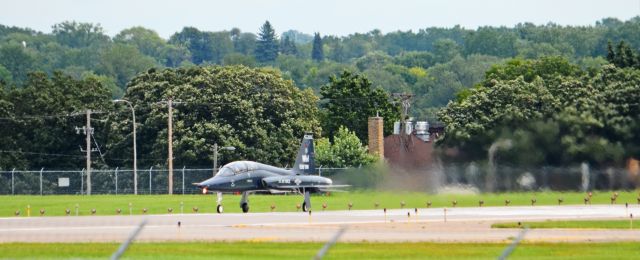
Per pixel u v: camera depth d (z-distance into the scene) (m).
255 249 187.50
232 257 175.75
